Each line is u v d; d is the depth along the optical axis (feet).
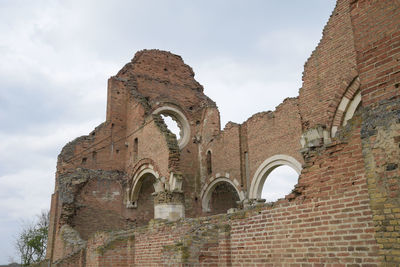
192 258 28.53
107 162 85.51
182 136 96.17
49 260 74.90
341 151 21.97
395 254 16.70
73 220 76.79
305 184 23.77
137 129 83.66
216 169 85.71
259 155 72.64
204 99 101.19
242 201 74.64
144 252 44.78
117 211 82.58
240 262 27.58
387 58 18.56
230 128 82.64
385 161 17.75
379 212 17.63
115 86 91.20
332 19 53.42
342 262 20.68
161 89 97.45
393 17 18.60
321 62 53.98
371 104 18.97
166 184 66.90
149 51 99.86
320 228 22.25
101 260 46.29
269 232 25.63
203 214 87.61
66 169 80.84
